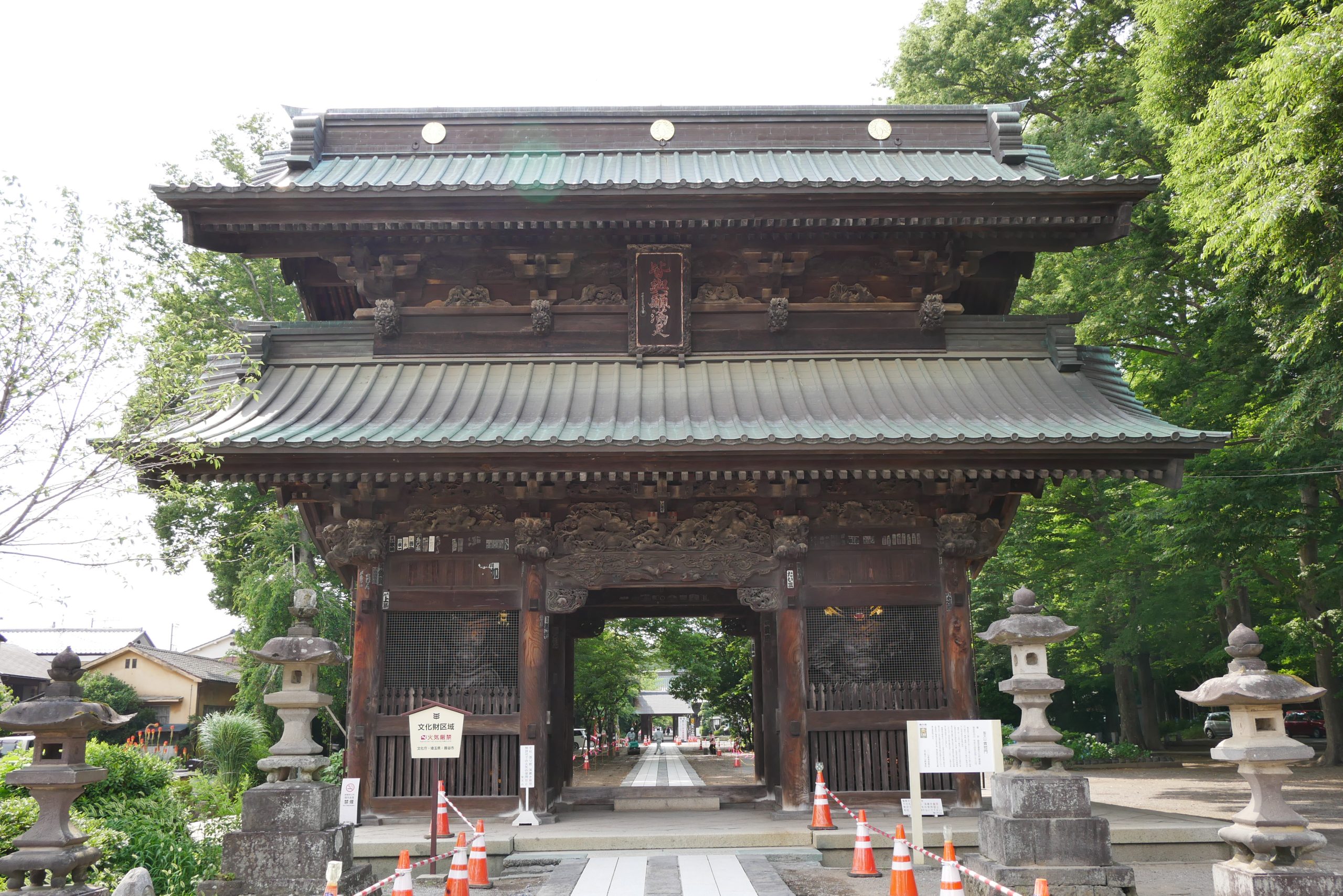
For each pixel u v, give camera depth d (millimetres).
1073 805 10430
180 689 56688
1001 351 17641
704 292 17719
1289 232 15281
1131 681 36781
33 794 8203
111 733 51844
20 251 11391
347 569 16125
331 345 17422
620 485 15797
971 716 14953
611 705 46156
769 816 15680
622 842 13203
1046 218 16391
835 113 19531
